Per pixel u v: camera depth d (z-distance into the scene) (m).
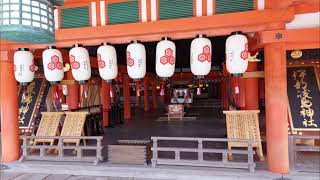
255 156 6.51
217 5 5.09
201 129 11.88
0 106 6.66
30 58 6.00
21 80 5.96
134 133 11.12
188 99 26.86
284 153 5.15
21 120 8.30
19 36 1.93
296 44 5.32
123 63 13.88
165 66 5.17
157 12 5.35
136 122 14.89
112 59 5.52
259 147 6.24
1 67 6.53
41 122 7.73
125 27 5.38
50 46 5.79
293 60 7.14
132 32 5.35
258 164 5.89
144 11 5.41
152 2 5.38
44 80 9.07
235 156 6.72
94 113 10.73
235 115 6.61
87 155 7.21
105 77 5.54
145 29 5.29
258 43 5.30
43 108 8.59
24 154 6.71
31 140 7.68
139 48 5.32
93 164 6.26
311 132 6.34
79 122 7.63
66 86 10.77
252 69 7.62
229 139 5.67
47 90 8.89
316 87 6.74
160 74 5.22
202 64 5.00
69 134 7.46
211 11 5.11
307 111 6.53
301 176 5.05
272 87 5.19
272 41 4.99
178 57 12.45
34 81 9.05
